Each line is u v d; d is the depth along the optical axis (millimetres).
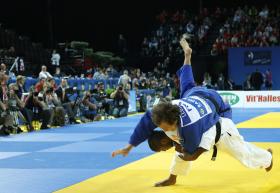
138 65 34219
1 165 8352
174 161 6031
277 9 35156
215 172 7031
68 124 17328
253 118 18641
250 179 6488
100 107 19906
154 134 5281
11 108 14141
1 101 13898
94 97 19406
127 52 34812
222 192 5730
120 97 21078
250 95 26453
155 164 8008
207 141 5059
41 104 15508
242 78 33062
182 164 5996
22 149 10594
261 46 32688
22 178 7066
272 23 33906
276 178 6496
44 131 14852
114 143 11484
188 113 4957
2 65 17234
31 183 6668
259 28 33656
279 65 32594
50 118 15781
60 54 29125
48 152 10008
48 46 34500
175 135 5070
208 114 5094
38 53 27375
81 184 6461
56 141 12094
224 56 33125
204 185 6156
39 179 6953
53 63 26125
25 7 34000
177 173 6066
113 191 5965
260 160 5602
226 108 5598
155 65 33844
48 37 34625
